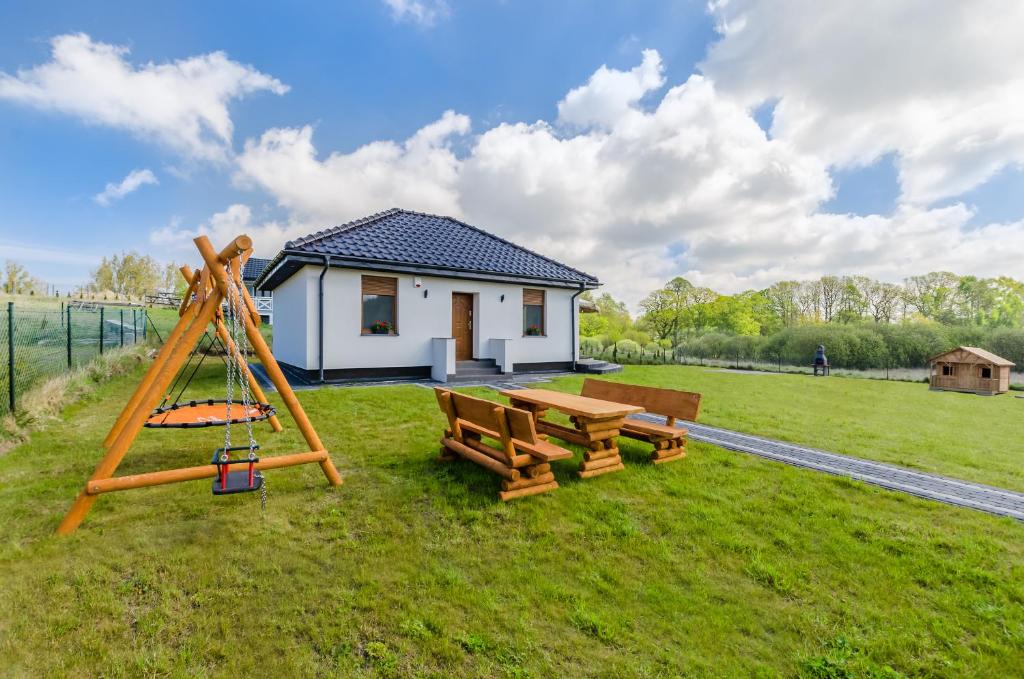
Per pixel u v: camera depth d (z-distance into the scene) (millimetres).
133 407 5020
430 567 2795
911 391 12539
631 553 3027
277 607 2375
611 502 3855
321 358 10734
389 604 2420
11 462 4418
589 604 2467
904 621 2385
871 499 4023
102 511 3420
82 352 10633
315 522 3352
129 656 2018
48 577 2561
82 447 4945
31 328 9055
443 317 12695
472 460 4371
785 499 3965
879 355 17578
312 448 4051
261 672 1944
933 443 6297
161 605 2371
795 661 2084
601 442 4699
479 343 13492
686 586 2678
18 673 1891
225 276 3764
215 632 2191
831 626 2340
